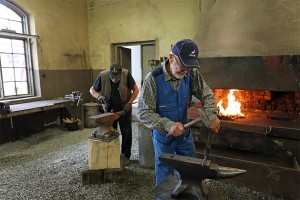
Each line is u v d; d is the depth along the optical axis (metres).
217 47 2.67
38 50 4.36
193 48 1.23
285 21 2.43
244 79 2.46
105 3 5.20
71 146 3.57
